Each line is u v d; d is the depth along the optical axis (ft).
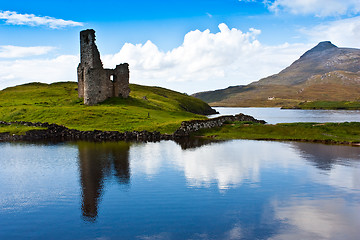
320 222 53.98
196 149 123.75
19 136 153.69
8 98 297.53
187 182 75.97
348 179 79.25
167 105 343.46
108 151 117.60
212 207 60.29
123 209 59.11
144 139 152.35
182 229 51.16
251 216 56.34
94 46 230.89
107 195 66.39
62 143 137.80
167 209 59.06
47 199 64.13
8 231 50.52
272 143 140.56
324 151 119.24
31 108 214.90
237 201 63.52
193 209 59.21
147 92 472.44
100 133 157.28
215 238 48.32
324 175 82.99
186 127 163.84
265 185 74.08
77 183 74.64
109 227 51.75
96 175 81.61
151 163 96.48
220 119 192.34
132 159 102.47
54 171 85.81
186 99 547.08
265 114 517.55
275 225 52.75
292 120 330.75
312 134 156.46
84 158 103.71
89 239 47.91
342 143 139.44
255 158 105.50
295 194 67.82
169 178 79.36
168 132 163.53
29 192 68.39
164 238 48.24
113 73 256.73
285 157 107.34
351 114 490.08
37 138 154.20
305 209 59.57
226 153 115.03
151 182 75.72
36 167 90.53
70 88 362.53
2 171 86.02
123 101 247.91
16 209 59.06
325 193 68.59
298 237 48.67
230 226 52.29
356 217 55.98
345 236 49.01
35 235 49.16
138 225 52.49
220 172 85.87
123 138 155.02
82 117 187.52
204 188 71.51
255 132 168.35
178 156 108.37
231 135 162.09
